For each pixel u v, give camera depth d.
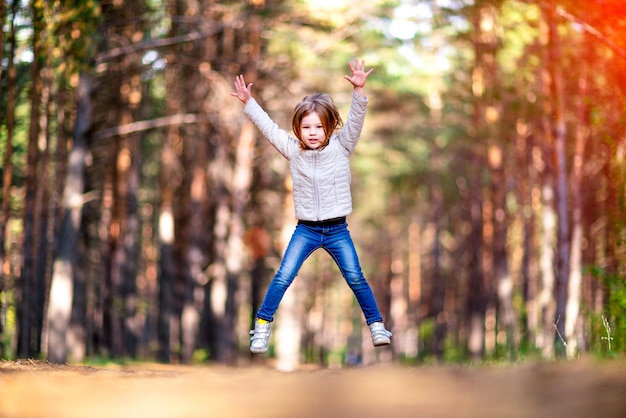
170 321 28.61
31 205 19.83
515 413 3.32
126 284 27.92
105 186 27.11
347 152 5.82
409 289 45.62
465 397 3.67
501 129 26.17
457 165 35.72
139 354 31.61
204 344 36.31
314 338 49.34
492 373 4.46
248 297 39.72
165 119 22.05
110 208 27.11
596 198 25.16
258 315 5.77
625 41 15.58
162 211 28.41
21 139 25.48
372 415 3.33
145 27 22.97
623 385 3.65
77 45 16.52
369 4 22.52
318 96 5.74
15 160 25.19
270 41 23.73
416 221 44.66
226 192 28.88
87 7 15.92
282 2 22.03
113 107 24.33
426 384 4.06
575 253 19.64
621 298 12.28
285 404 3.59
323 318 46.88
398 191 37.72
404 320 46.94
